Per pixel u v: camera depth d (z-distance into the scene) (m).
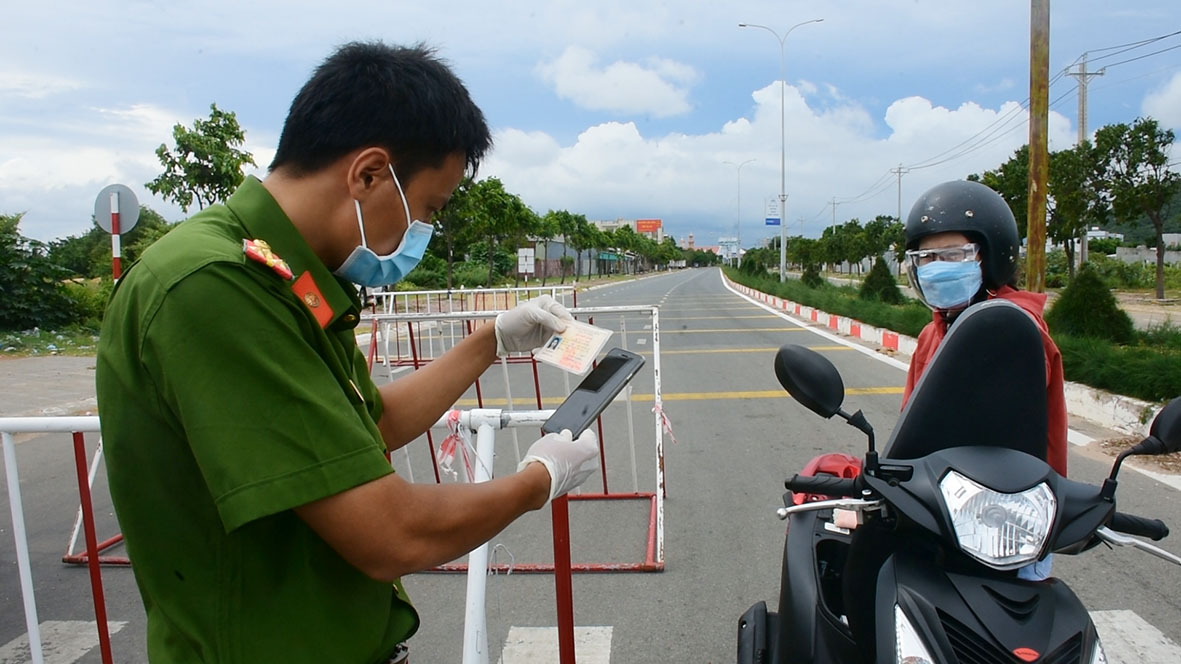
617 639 3.48
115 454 1.23
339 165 1.31
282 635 1.26
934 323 2.69
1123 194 24.09
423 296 25.14
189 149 12.74
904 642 1.65
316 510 1.16
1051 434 2.28
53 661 3.45
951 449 1.81
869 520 1.93
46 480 6.36
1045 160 9.72
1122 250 47.19
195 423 1.12
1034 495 1.67
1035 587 1.71
